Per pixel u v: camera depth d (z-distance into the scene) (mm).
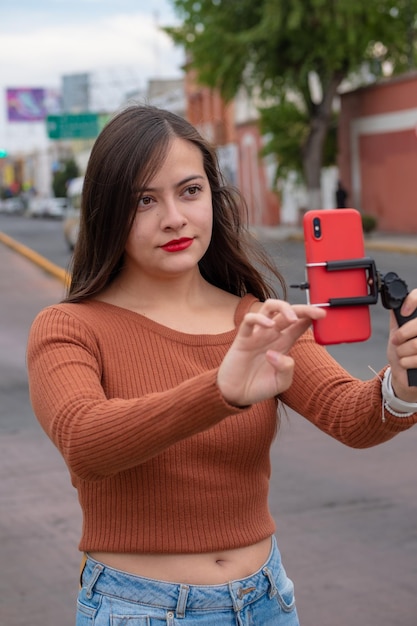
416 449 6863
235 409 1774
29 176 113500
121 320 2215
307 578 4699
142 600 2119
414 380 1865
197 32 29375
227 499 2139
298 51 28391
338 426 2135
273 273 2512
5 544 5305
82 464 1874
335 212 1864
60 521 5676
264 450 2188
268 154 31844
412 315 1839
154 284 2283
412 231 28203
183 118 2215
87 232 2234
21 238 36969
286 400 2285
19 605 4508
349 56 28172
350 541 5145
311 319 1818
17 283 20922
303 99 29984
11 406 8945
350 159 31031
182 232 2164
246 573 2174
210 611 2129
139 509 2109
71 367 2059
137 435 1796
